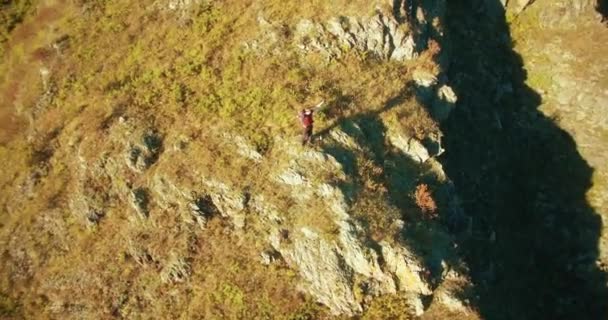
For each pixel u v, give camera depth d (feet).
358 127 94.58
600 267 114.52
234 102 97.50
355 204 88.38
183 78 102.17
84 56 111.75
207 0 109.60
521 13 137.18
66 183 99.86
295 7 103.76
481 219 108.78
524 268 110.42
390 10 102.47
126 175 96.43
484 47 131.13
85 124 102.58
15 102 112.78
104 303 89.97
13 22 123.13
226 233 90.79
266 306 85.10
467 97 120.88
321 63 99.66
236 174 92.07
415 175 95.61
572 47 133.39
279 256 88.43
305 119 88.74
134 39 110.83
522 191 120.88
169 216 92.68
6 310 91.76
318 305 85.87
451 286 88.38
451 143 111.14
